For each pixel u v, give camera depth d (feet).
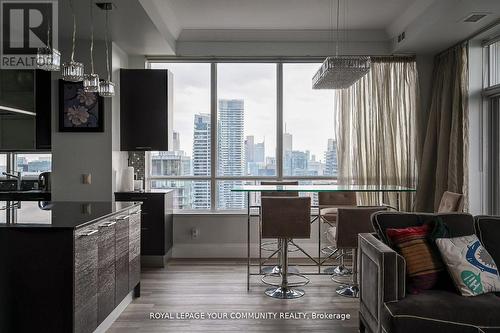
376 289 8.78
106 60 15.74
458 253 8.93
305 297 12.95
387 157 18.07
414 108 18.19
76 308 8.21
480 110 16.02
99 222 9.37
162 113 17.03
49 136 16.58
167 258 17.53
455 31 15.01
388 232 9.58
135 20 13.38
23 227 8.09
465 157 15.71
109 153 15.79
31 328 8.11
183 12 16.06
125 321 10.91
